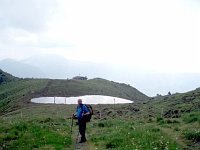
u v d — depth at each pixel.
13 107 116.88
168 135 23.72
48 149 20.05
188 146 21.19
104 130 29.69
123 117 57.25
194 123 28.86
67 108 87.88
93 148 21.27
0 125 28.22
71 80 196.00
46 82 185.88
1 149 20.72
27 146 20.86
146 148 19.39
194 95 69.19
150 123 33.94
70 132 28.30
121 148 19.86
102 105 88.06
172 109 56.41
